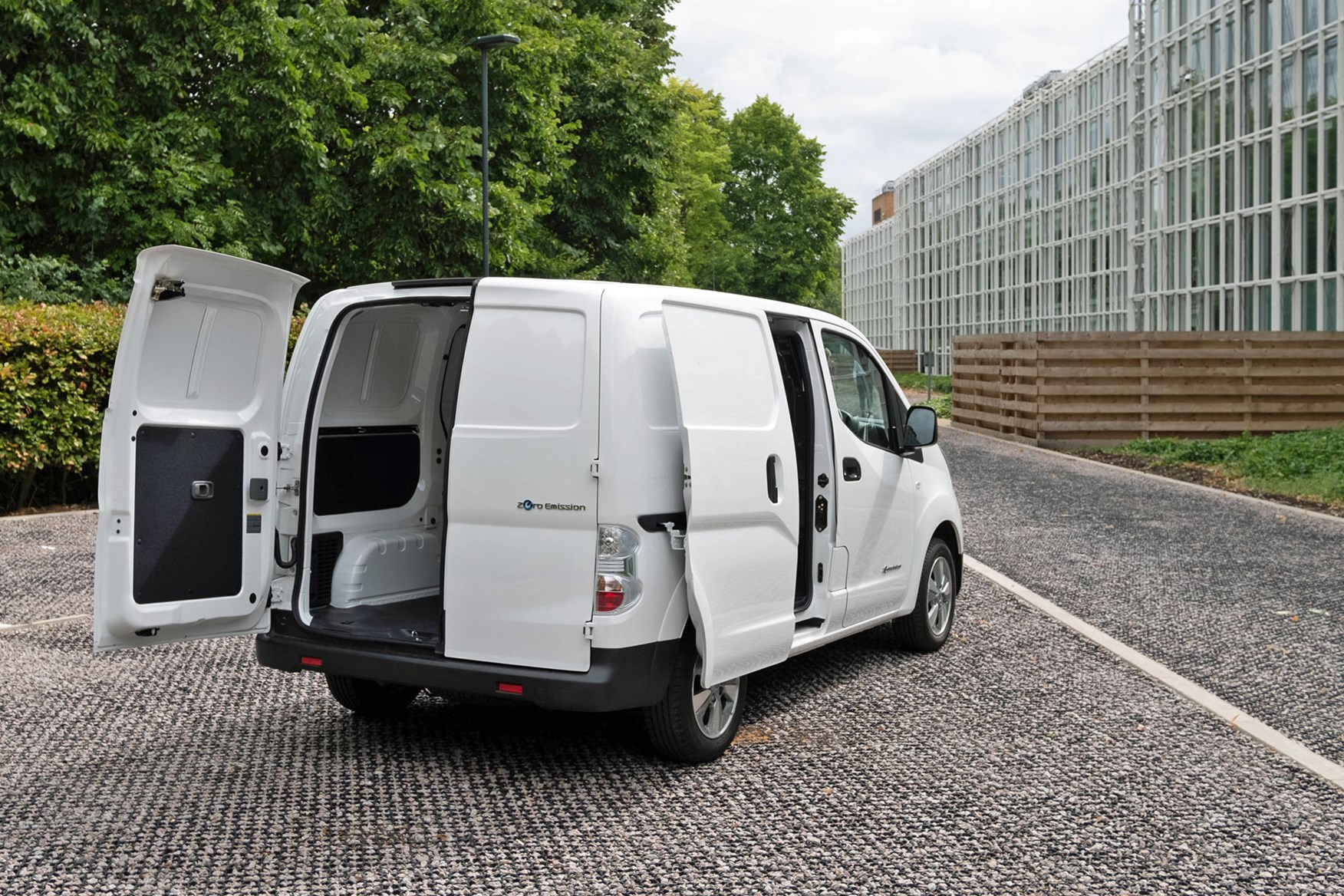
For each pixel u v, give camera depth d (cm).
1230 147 3178
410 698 569
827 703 597
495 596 465
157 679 632
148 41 1858
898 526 660
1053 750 525
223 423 476
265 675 645
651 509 460
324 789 466
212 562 476
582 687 451
